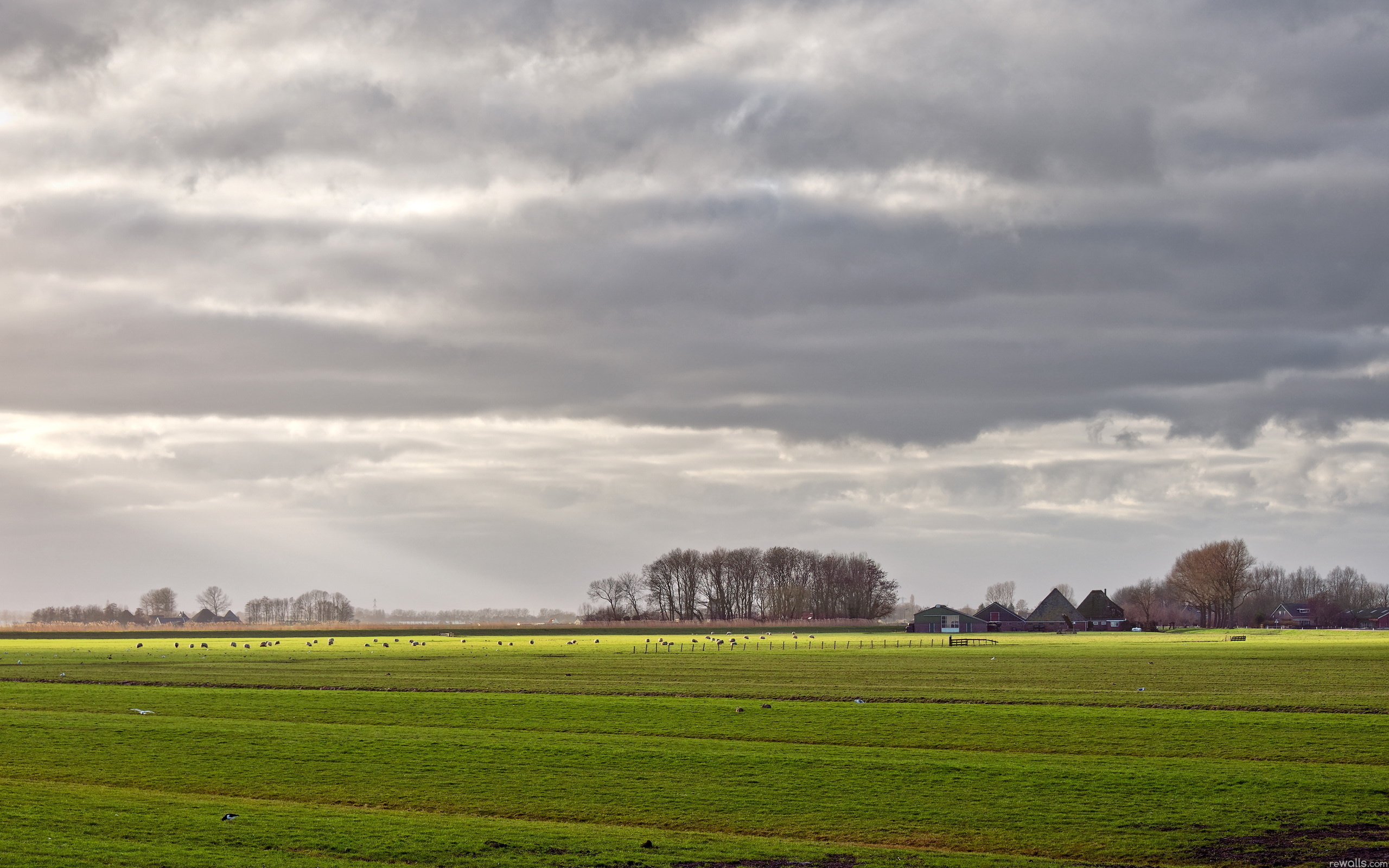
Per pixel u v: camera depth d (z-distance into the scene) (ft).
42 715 193.47
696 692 233.14
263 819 120.26
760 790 136.26
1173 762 147.13
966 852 113.09
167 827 115.75
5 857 102.47
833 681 261.85
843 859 109.09
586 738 168.45
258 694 231.09
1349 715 185.16
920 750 159.33
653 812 128.16
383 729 177.27
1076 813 125.29
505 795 134.92
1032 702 209.46
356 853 108.37
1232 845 113.50
